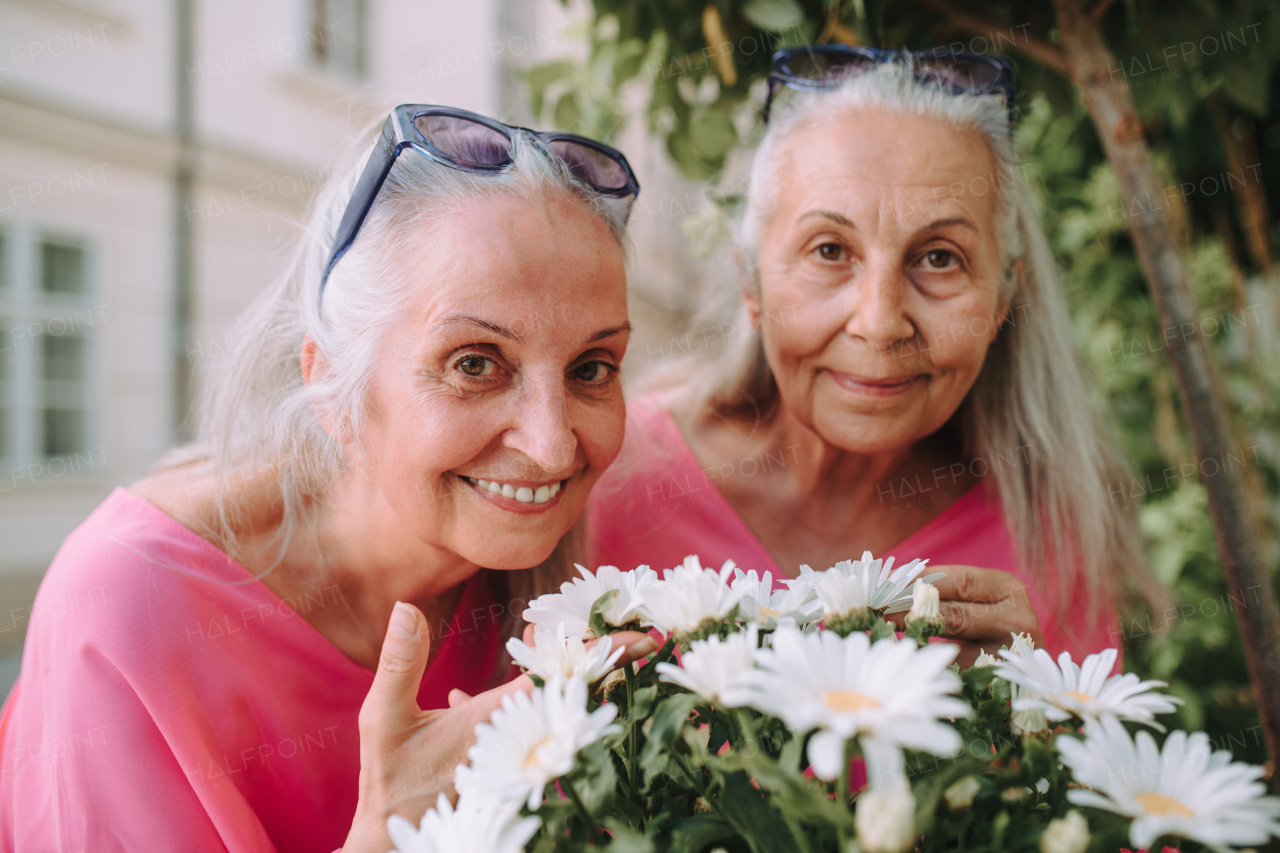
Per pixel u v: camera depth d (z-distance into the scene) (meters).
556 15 6.21
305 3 5.26
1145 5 1.09
